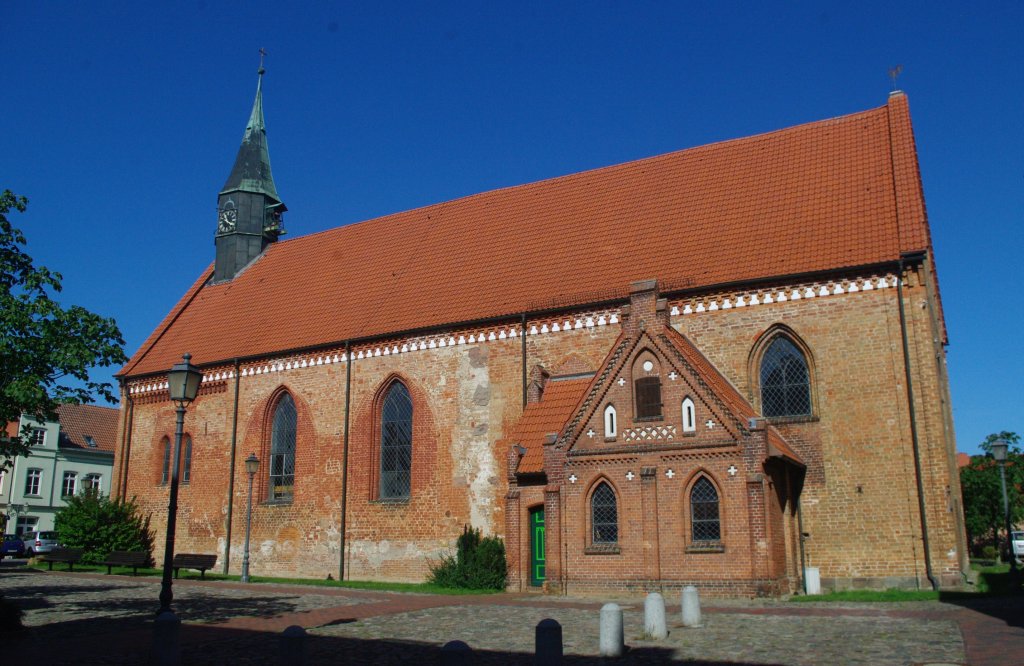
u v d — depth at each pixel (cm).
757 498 2848
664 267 3641
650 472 3038
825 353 3203
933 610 2364
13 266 2730
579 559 3122
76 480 8650
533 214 4462
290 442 4512
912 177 3388
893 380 3077
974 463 6372
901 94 3822
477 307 4022
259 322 4909
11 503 8069
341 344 4356
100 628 2269
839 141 3834
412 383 4112
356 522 4141
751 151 4066
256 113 5841
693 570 2912
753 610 2464
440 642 1997
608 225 4088
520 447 3469
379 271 4722
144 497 5094
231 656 1831
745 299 3372
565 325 3738
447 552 3841
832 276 3231
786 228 3522
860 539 3041
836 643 1827
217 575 4362
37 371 2688
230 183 5650
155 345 5375
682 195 4025
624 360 3175
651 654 1769
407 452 4103
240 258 5503
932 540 2930
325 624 2309
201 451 4841
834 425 3147
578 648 1878
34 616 2520
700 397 3014
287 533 4372
